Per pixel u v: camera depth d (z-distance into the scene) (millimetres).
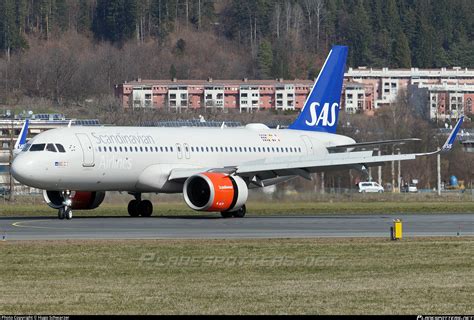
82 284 85250
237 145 181625
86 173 158000
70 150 155250
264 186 184750
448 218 170000
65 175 155375
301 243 114375
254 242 115188
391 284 85312
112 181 162750
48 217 171250
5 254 104062
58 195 165250
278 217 172250
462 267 95812
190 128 178750
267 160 168875
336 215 182875
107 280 87438
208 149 176375
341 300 77625
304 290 82125
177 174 165750
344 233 130250
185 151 172250
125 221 155125
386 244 113812
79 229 135750
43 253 104812
